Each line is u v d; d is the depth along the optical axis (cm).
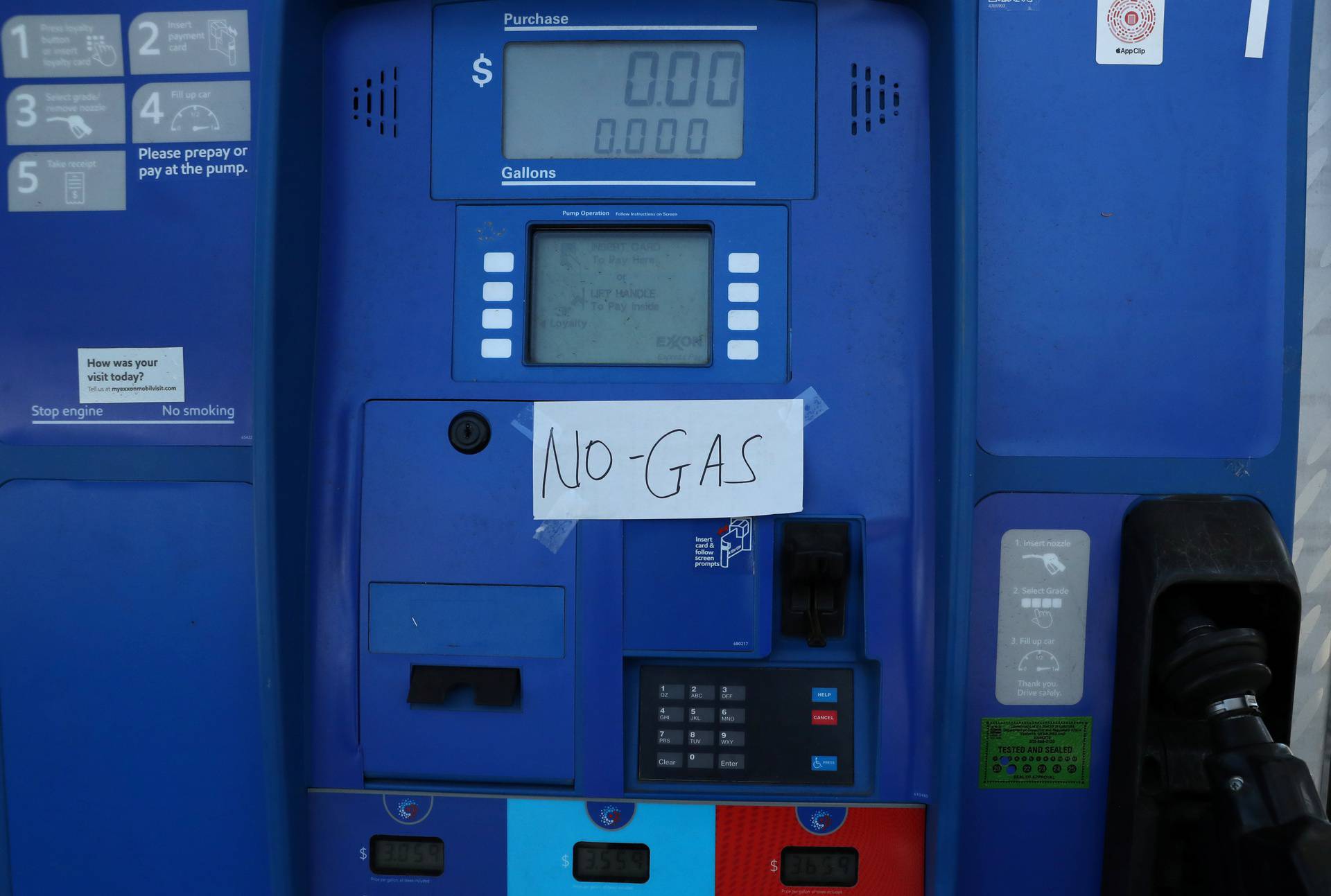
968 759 118
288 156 112
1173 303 117
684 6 118
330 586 118
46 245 123
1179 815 115
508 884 116
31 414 123
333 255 119
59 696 123
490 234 118
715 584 114
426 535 116
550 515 115
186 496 122
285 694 112
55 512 123
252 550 121
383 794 117
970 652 118
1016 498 117
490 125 119
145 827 123
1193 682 106
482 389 117
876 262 116
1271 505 117
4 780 124
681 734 116
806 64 118
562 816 115
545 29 119
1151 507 116
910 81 117
